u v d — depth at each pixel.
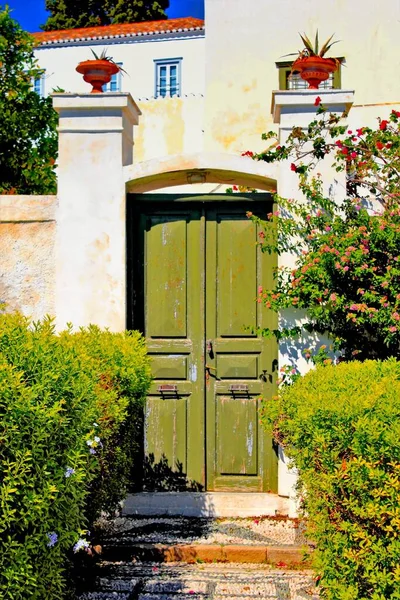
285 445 4.98
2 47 8.73
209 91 11.48
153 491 6.24
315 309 5.71
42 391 3.00
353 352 5.75
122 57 19.22
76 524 3.30
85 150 6.21
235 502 6.06
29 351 3.19
